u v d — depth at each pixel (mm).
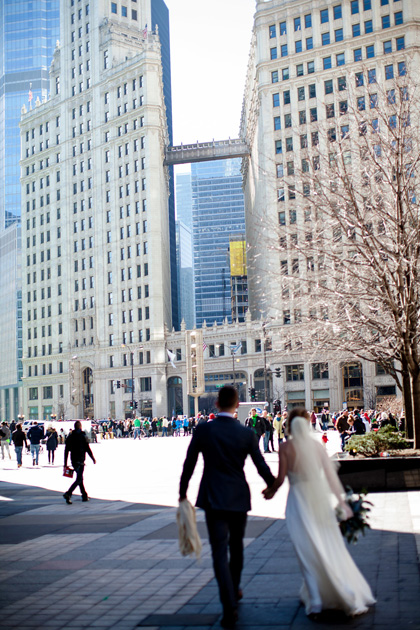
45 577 8641
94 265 108375
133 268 102375
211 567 8836
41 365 117000
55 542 11148
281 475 6566
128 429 74438
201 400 99062
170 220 163250
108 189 107500
